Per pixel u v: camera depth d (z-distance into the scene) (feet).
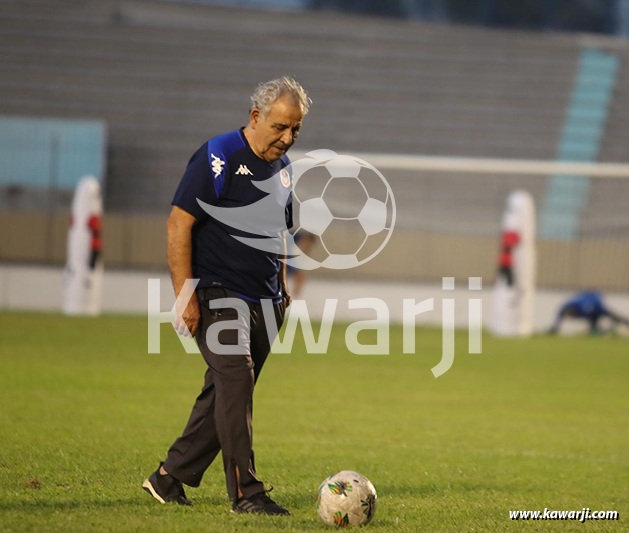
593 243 156.87
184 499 35.37
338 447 51.75
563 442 57.36
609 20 323.37
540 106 230.89
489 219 179.01
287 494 38.70
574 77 242.78
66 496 35.99
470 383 84.17
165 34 245.45
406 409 68.03
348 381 81.87
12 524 30.68
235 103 223.71
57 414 57.98
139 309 151.84
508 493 41.55
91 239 133.59
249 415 33.71
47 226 157.07
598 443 57.62
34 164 172.76
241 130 34.22
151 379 76.48
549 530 34.24
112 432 52.54
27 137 177.37
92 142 179.01
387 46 250.37
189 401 66.03
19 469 41.11
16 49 232.73
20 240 156.46
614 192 189.16
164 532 30.27
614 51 255.09
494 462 49.57
